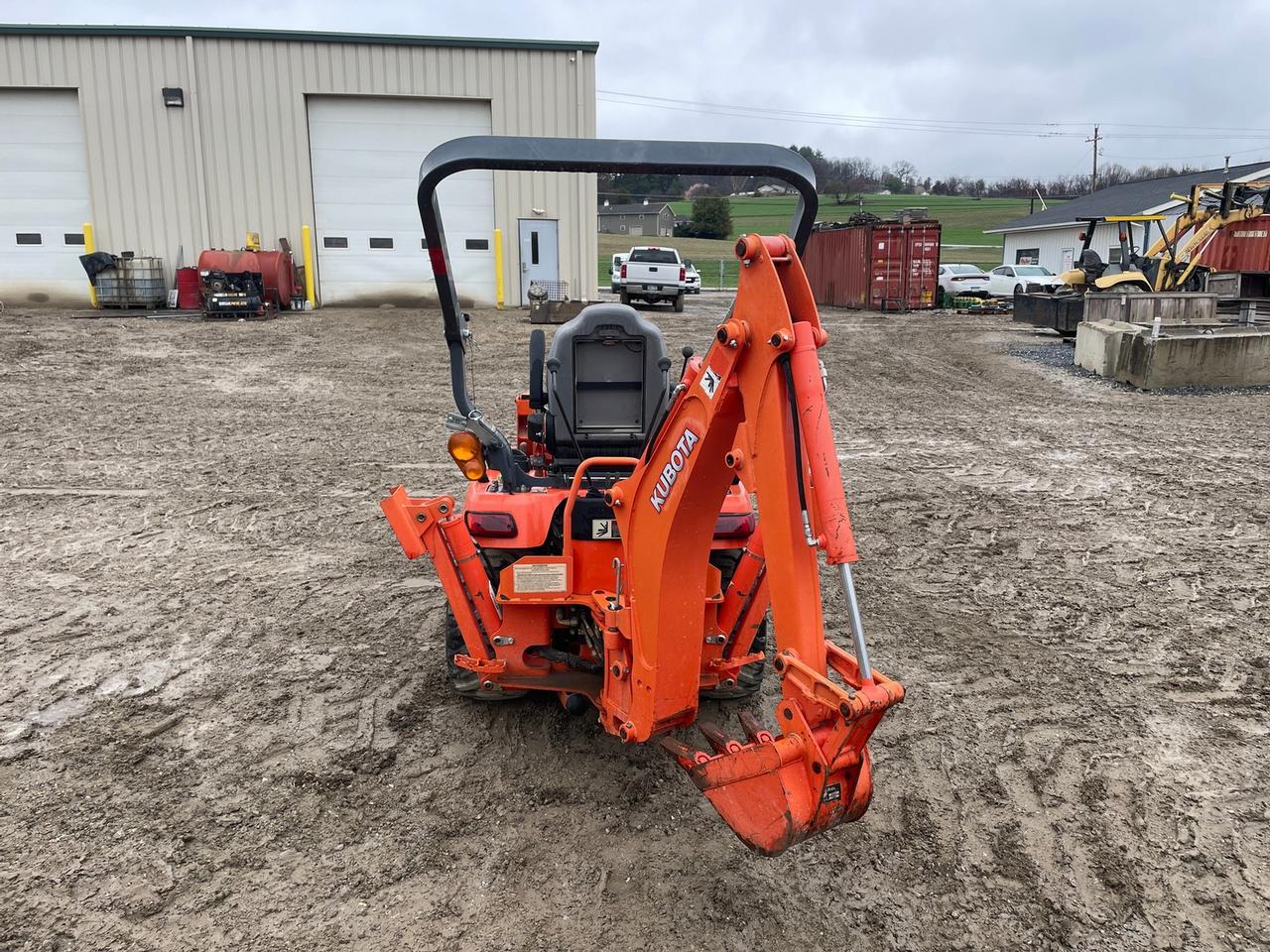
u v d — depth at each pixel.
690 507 3.00
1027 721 4.46
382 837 3.47
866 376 15.53
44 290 21.50
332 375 14.16
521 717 4.35
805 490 2.49
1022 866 3.42
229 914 3.04
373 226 22.36
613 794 3.77
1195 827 3.66
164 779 3.80
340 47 21.23
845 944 3.00
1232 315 19.00
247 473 8.79
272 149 21.44
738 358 2.64
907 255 27.48
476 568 3.86
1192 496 8.50
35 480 8.37
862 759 2.50
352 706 4.45
